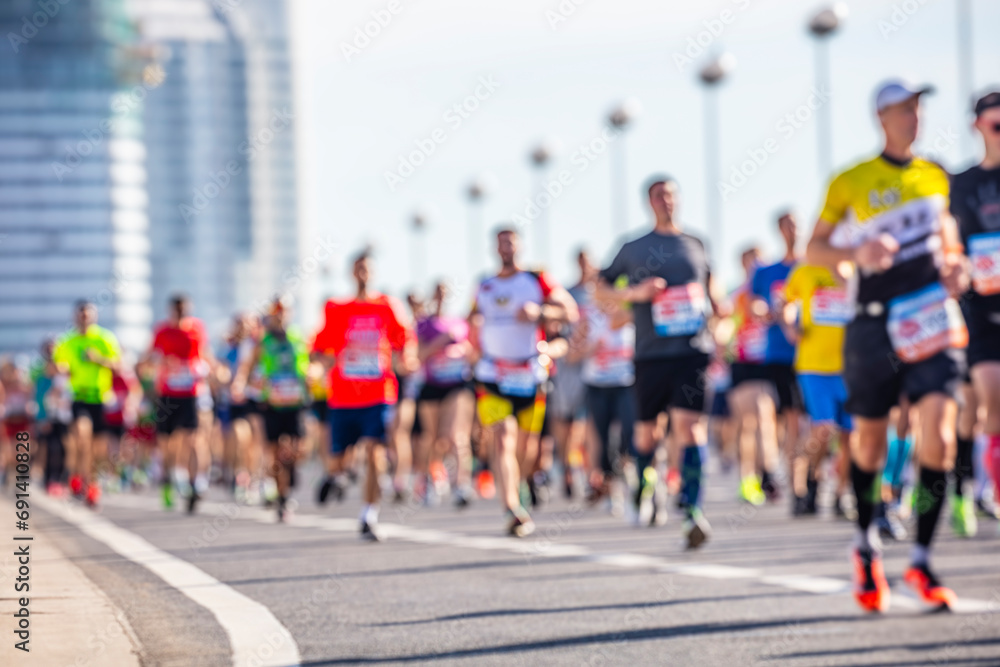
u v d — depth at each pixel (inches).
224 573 1005.8
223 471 2778.1
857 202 796.6
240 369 1781.5
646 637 693.9
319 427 2182.6
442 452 2091.5
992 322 904.9
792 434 1652.3
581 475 2442.2
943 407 785.6
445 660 631.8
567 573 991.6
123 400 2714.1
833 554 1093.1
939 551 1091.9
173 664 620.4
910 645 666.2
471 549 1207.6
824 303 1425.9
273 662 626.2
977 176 916.0
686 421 1185.4
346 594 874.8
